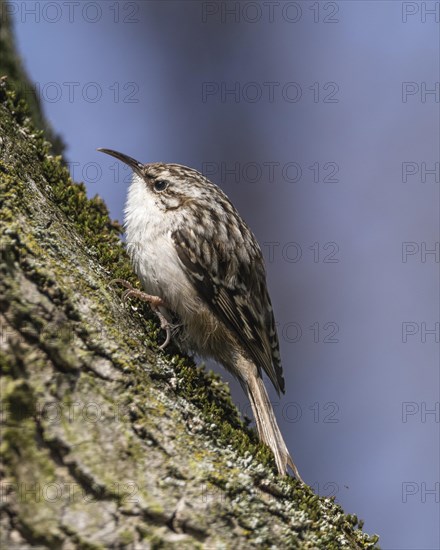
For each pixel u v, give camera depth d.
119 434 3.16
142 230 3.25
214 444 3.18
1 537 3.14
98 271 3.20
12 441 3.15
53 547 3.14
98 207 3.25
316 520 3.18
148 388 3.17
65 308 3.17
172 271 3.25
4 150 3.20
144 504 3.15
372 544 3.19
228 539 3.16
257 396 3.25
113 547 3.15
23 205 3.18
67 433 3.15
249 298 3.26
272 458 3.19
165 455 3.16
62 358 3.16
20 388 3.15
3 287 3.16
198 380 3.20
